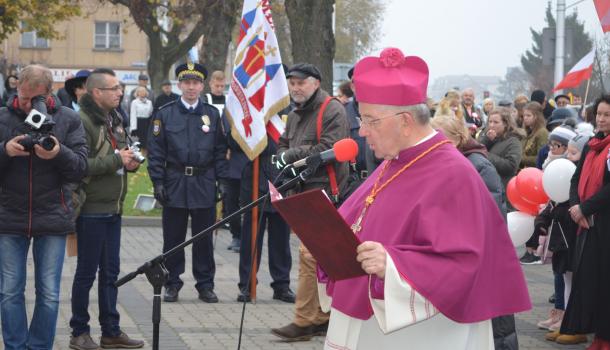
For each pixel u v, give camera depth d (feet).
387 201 12.80
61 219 20.18
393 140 12.82
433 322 12.70
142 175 66.23
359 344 13.26
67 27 181.68
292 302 29.45
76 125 20.44
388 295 11.84
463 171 12.50
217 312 27.81
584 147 23.71
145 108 72.84
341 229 11.87
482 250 12.12
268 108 29.12
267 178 29.45
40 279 20.36
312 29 51.37
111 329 23.11
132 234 44.47
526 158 38.06
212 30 86.07
